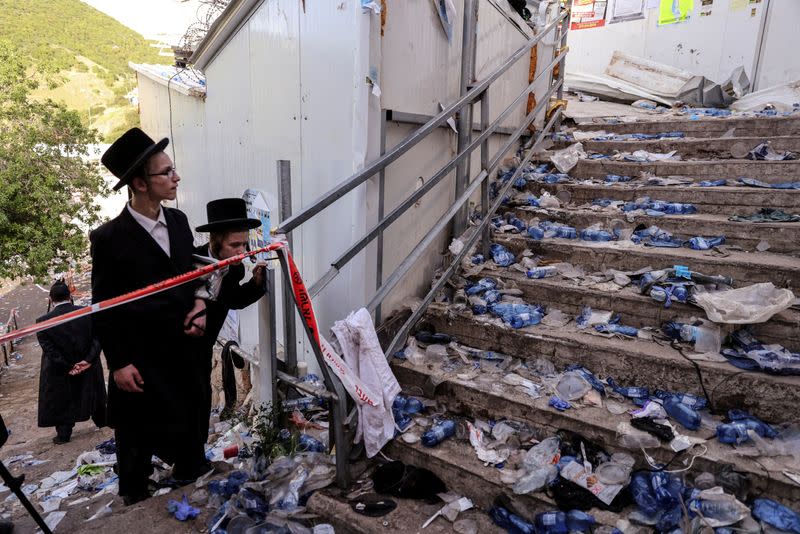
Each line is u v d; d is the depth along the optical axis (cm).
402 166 316
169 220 232
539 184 443
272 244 215
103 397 500
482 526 211
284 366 293
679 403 230
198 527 222
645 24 827
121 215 222
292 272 220
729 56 754
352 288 289
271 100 364
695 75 745
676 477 204
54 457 447
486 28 398
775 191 335
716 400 232
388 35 281
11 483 193
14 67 1748
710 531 180
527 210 410
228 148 452
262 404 287
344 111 284
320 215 314
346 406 241
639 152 456
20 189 1662
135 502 250
